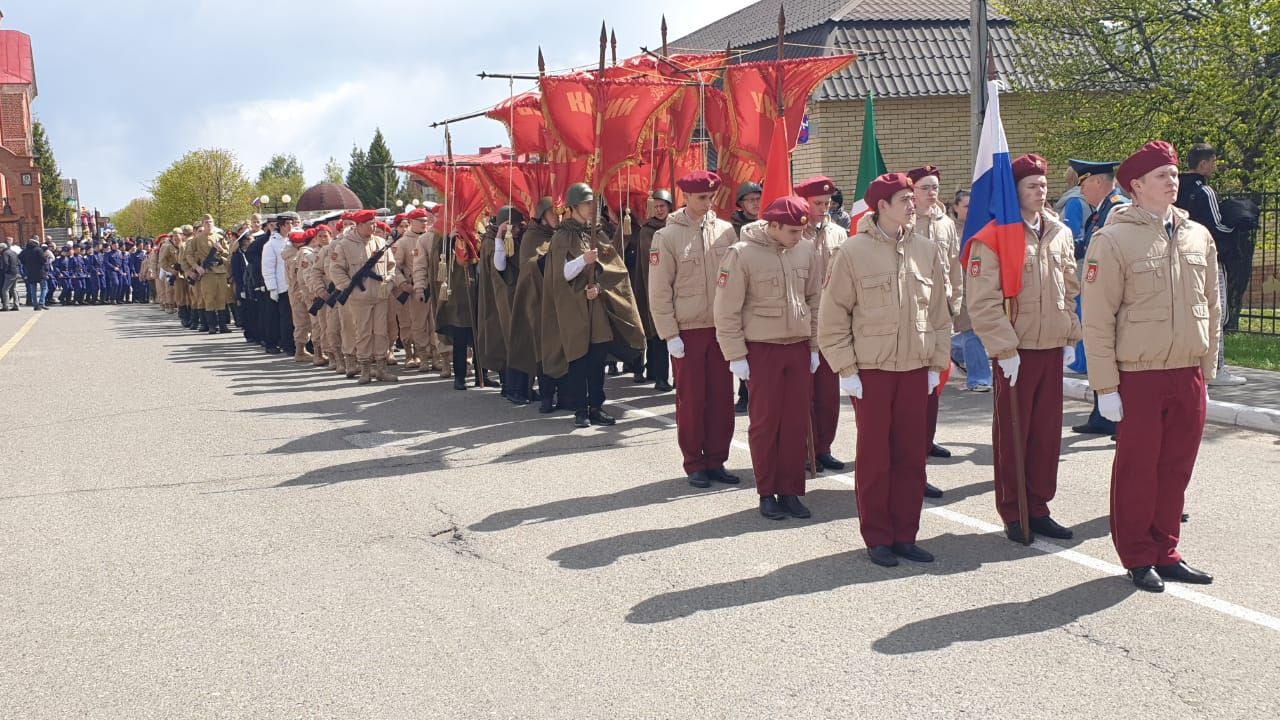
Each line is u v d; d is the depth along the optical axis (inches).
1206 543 219.1
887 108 753.6
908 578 205.6
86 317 1080.2
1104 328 194.2
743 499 266.7
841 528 240.5
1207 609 185.0
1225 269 383.2
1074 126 649.6
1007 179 221.5
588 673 166.4
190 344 736.3
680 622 186.1
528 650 175.8
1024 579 203.3
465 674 167.2
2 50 3154.5
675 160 422.0
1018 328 224.1
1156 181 191.9
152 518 261.3
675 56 430.0
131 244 1461.6
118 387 495.8
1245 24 532.4
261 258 663.8
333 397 453.7
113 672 171.8
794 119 369.1
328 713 155.3
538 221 395.9
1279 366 425.4
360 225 497.7
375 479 296.8
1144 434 193.8
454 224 460.1
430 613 193.5
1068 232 233.0
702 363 277.7
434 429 369.4
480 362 439.5
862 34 767.1
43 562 228.2
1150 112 598.2
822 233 283.4
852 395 215.8
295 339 607.8
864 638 177.0
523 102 441.7
